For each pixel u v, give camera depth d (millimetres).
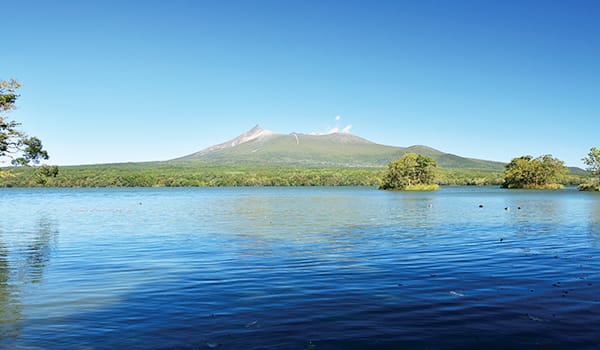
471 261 22875
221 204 80500
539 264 21984
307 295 16094
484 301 15242
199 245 29062
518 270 20516
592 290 16703
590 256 24328
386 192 141875
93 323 13195
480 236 33406
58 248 28234
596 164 143750
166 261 23234
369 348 11281
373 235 34219
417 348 11297
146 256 24844
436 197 104938
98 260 23703
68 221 48188
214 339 11859
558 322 13078
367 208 67312
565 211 59406
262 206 73938
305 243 29844
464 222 44812
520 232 36000
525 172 166750
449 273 19875
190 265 22062
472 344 11539
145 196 120438
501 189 168000
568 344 11508
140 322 13242
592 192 132625
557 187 161875
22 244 30188
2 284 18156
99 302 15391
